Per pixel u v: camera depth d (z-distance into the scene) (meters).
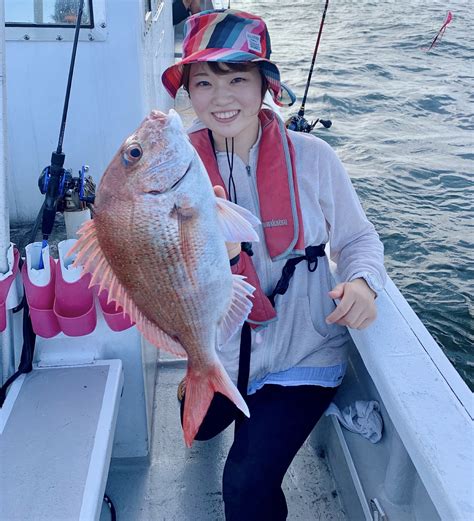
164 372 2.75
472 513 1.19
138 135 1.32
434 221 5.91
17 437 1.68
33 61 2.55
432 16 16.33
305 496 2.15
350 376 2.26
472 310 4.70
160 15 3.84
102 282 1.42
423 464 1.33
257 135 1.85
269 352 1.92
